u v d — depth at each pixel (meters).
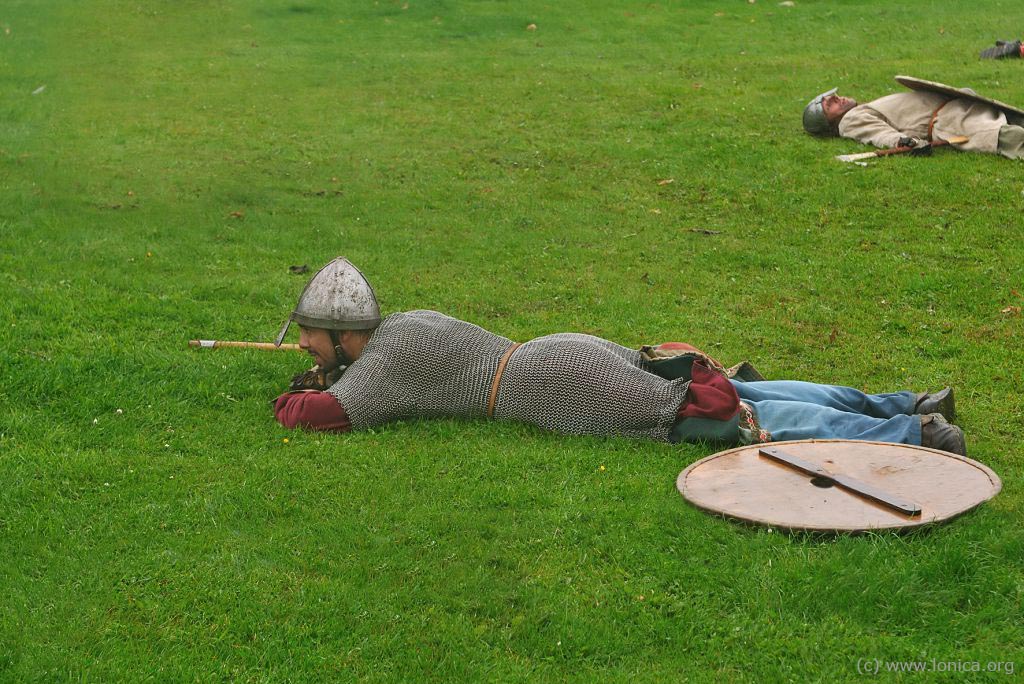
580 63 28.67
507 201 18.09
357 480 8.66
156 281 13.59
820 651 6.50
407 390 9.57
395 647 6.59
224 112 23.75
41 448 9.13
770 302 13.76
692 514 7.92
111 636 6.67
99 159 19.81
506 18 35.06
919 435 8.88
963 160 19.03
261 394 10.45
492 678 6.34
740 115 22.89
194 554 7.55
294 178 19.23
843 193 17.97
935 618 6.70
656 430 9.28
